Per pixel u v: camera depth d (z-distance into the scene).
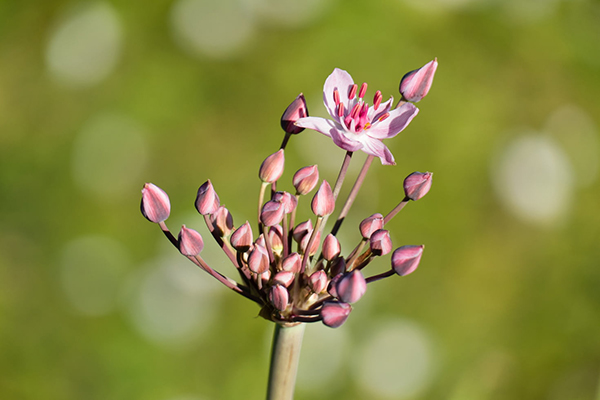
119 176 0.86
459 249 0.85
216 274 0.47
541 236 0.88
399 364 0.74
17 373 0.71
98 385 0.71
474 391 0.75
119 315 0.75
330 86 0.48
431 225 0.85
